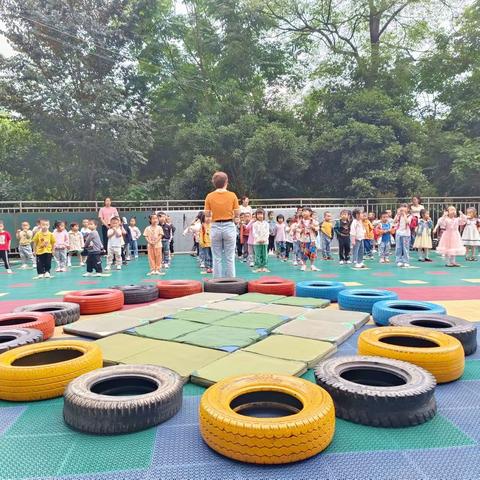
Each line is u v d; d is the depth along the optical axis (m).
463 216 13.47
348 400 2.40
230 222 6.98
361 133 18.91
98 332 4.11
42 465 2.02
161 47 24.61
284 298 5.81
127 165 20.94
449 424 2.38
